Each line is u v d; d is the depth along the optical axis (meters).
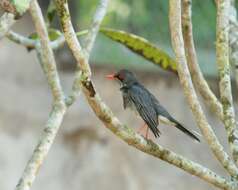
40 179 15.07
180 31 6.88
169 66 9.51
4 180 14.80
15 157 14.96
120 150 15.51
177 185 15.54
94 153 15.41
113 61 15.30
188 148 15.51
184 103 15.65
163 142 15.41
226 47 7.26
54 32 10.23
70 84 15.16
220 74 7.20
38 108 15.26
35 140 15.17
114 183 15.45
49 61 7.89
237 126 7.06
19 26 14.88
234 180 6.75
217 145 6.82
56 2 6.29
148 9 14.90
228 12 7.37
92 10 15.33
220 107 7.43
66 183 15.26
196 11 14.77
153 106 8.54
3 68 15.10
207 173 6.75
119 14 14.80
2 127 14.95
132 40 9.34
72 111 15.35
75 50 6.33
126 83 8.92
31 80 15.36
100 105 6.50
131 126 15.23
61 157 15.29
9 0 5.82
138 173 15.50
